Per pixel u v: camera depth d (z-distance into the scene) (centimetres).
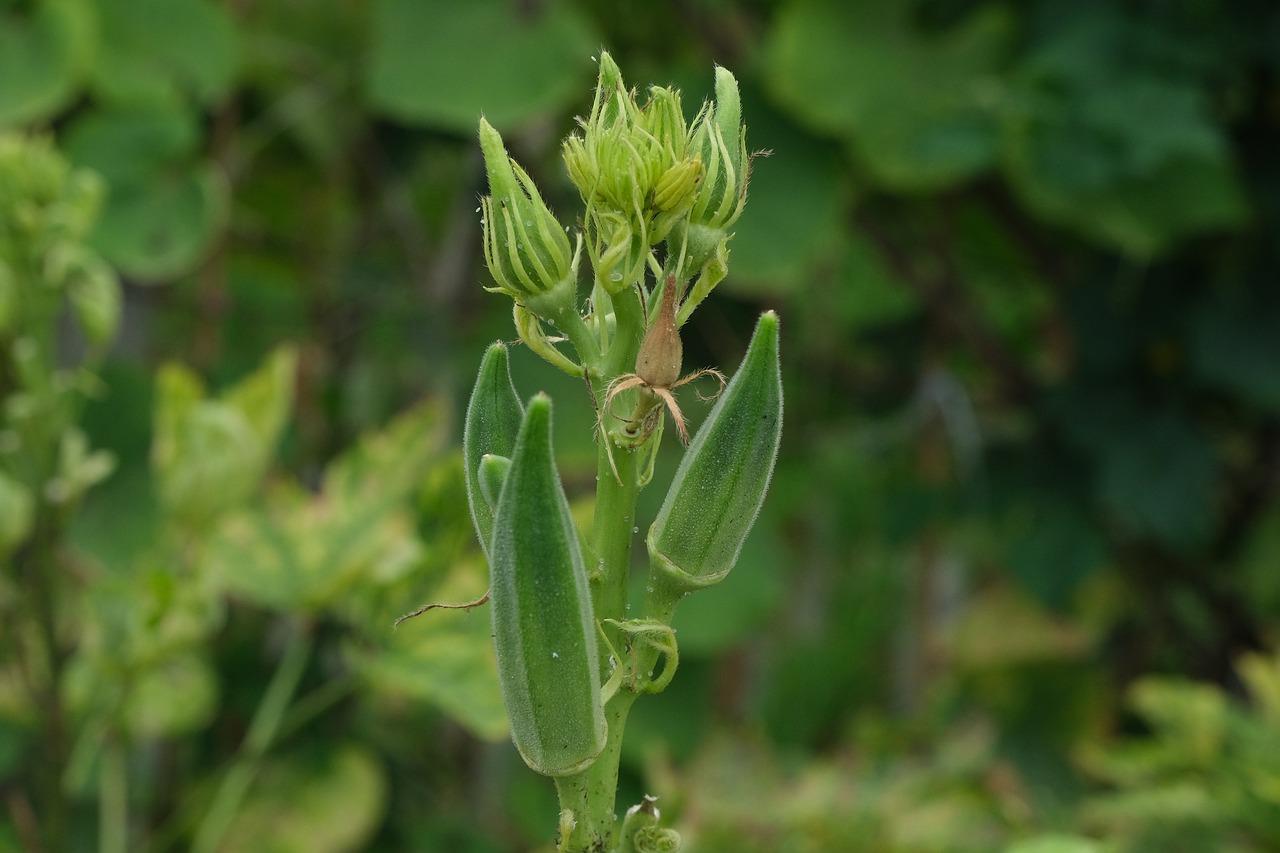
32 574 120
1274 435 209
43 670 124
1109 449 195
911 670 290
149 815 181
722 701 271
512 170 89
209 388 227
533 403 87
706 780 167
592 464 193
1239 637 224
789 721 293
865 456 250
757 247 183
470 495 92
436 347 221
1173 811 145
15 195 116
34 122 187
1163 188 179
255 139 212
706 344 218
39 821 166
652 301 90
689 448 91
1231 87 181
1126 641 240
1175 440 195
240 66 195
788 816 154
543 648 88
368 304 241
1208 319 188
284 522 127
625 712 91
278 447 227
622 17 200
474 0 187
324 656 192
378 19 188
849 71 182
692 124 90
